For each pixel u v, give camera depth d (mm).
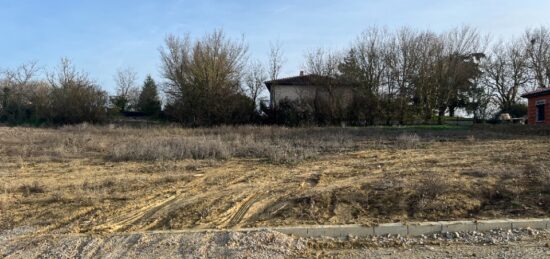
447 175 9477
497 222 6746
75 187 9594
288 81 35688
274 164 12680
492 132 22094
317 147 16203
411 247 6035
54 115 34219
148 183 9922
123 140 19219
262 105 32062
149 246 5988
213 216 7410
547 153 13047
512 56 42875
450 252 5762
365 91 31375
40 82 36875
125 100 44906
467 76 34656
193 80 32250
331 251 5895
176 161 13523
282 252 5781
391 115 31016
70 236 6422
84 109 33938
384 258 5570
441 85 32094
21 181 10398
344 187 8547
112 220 7301
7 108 35375
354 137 19781
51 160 14242
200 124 31266
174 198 8562
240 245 5973
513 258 5441
